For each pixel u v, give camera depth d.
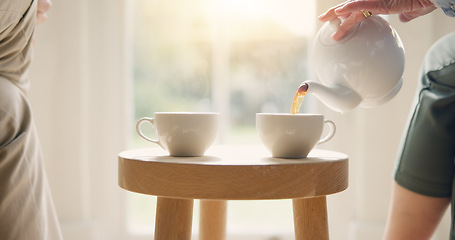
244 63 2.07
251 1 2.01
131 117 1.92
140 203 2.35
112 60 1.80
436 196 1.01
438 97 0.99
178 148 0.83
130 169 0.79
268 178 0.73
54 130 1.69
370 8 0.86
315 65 0.93
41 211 0.90
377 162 1.68
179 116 0.81
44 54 1.66
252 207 2.21
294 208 0.88
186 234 0.81
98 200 1.79
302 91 0.83
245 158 0.83
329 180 0.78
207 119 0.83
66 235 1.68
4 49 0.87
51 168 1.70
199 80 2.06
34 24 0.93
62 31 1.67
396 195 1.07
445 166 1.00
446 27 1.62
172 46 2.05
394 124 1.66
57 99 1.68
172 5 2.03
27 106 0.90
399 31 1.63
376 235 1.66
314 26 1.73
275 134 0.81
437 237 1.62
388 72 0.86
